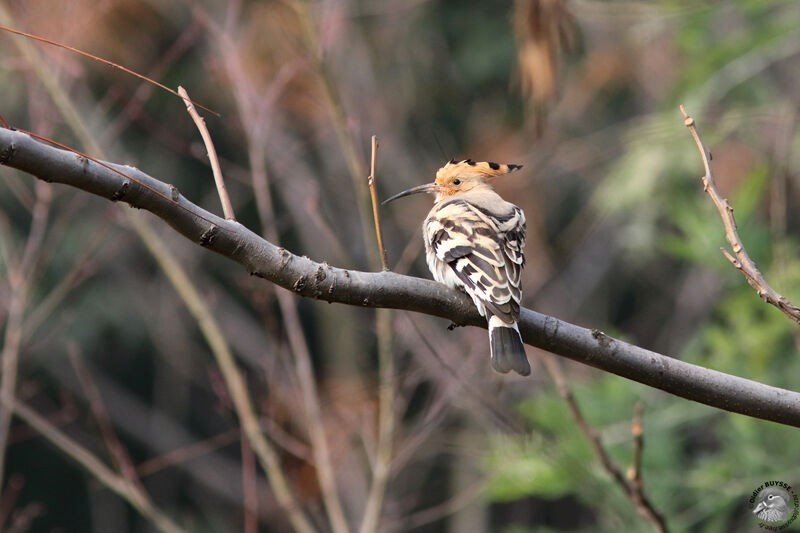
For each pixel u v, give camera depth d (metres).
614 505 9.11
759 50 13.76
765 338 9.55
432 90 20.09
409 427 14.39
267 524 18.25
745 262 5.76
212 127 17.05
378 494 11.35
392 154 18.22
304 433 12.91
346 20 17.09
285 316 11.76
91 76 15.15
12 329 11.45
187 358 19.91
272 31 14.19
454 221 6.97
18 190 12.38
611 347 5.96
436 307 6.09
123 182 5.02
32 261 12.30
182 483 21.41
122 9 14.55
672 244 10.09
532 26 8.72
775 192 9.88
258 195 11.44
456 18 20.33
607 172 18.70
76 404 19.44
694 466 9.62
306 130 16.77
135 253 19.28
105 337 20.06
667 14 13.50
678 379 5.93
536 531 10.73
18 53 12.40
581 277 20.14
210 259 17.52
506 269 6.49
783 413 5.91
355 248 17.42
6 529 13.98
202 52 16.09
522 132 17.58
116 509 20.55
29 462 20.61
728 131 14.48
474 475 17.70
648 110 18.70
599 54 18.61
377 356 18.64
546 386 11.00
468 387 9.84
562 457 9.08
